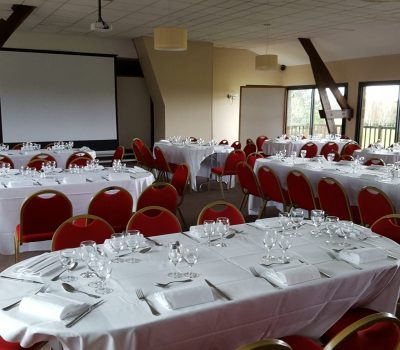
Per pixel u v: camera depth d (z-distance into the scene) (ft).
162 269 7.44
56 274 7.16
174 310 5.99
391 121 33.91
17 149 27.53
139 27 31.09
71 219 9.45
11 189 13.78
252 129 40.96
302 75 42.09
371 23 28.37
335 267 7.57
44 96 33.24
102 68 35.17
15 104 32.32
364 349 5.35
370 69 34.47
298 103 43.52
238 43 38.58
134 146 29.66
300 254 8.20
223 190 26.14
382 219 10.00
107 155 36.17
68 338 5.42
